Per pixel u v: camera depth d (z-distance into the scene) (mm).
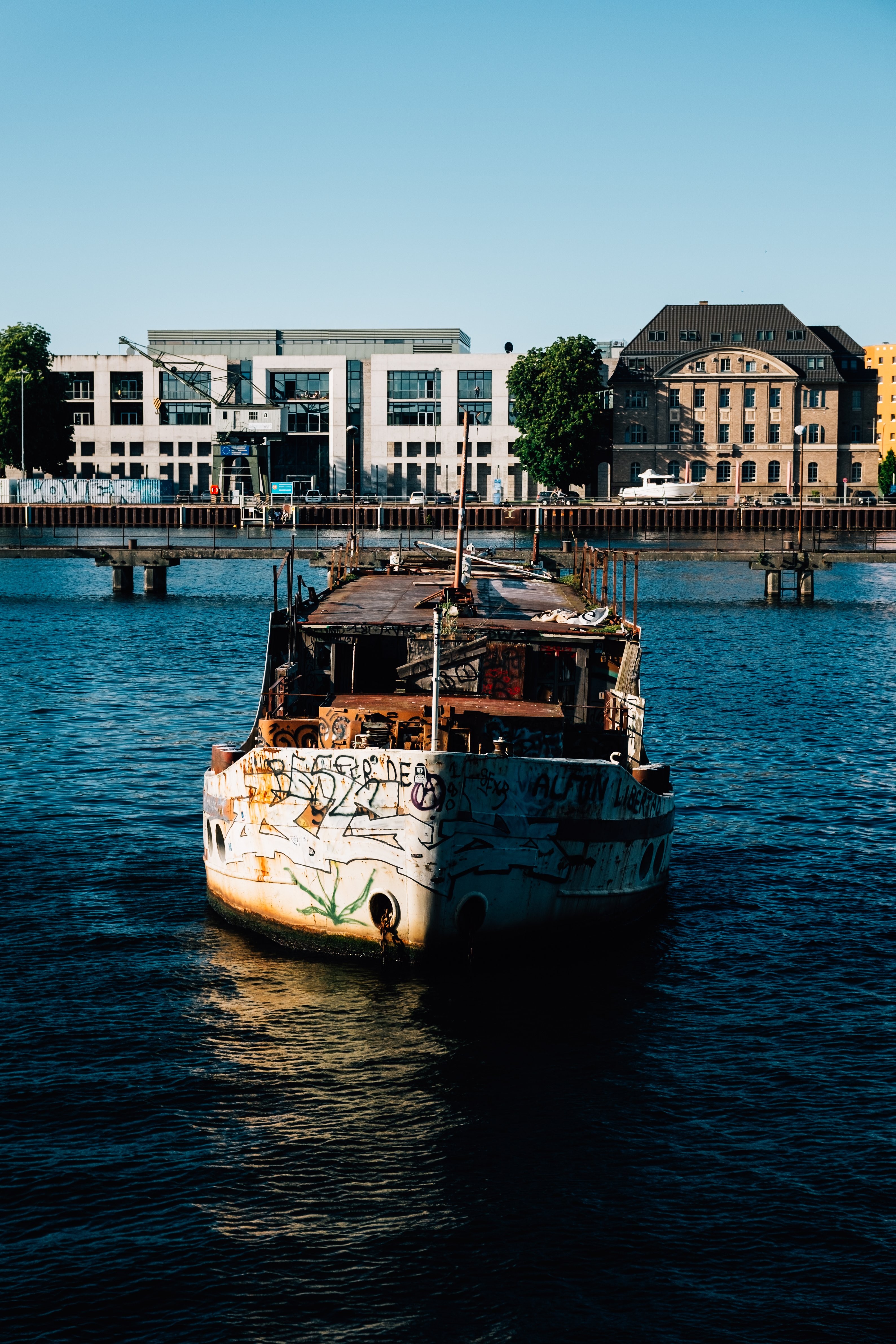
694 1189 14625
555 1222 14039
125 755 35500
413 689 24250
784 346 172875
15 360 153500
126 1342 12219
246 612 79312
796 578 108438
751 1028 18609
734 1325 12586
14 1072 16891
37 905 23125
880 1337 12430
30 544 123375
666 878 24375
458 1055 17562
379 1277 13148
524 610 27672
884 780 33750
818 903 24219
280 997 19219
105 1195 14312
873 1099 16562
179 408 181125
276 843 20172
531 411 155000
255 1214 14070
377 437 178875
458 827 18984
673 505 145750
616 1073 17156
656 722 41969
